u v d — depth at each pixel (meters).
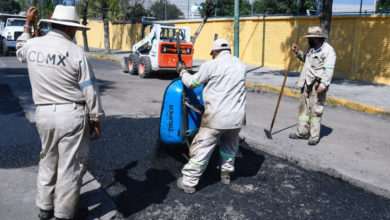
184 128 4.20
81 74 2.70
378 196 3.85
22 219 3.06
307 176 4.35
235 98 3.57
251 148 5.35
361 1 12.81
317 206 3.60
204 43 20.42
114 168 4.37
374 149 5.27
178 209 3.45
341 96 9.16
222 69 3.51
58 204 2.78
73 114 2.71
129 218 3.25
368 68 12.27
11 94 8.52
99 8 24.12
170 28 12.75
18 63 16.09
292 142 5.45
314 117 5.31
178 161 4.66
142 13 28.23
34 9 3.00
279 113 7.62
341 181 4.22
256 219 3.31
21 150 4.75
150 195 3.72
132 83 11.55
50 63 2.62
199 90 4.37
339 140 5.69
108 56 22.50
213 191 3.86
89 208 3.30
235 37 12.88
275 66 16.38
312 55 5.15
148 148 5.05
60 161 2.78
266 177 4.29
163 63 12.31
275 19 15.95
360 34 12.38
